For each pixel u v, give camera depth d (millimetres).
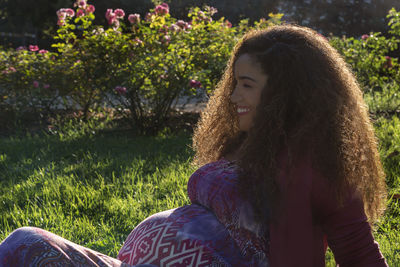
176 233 1600
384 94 7902
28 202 4020
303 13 12898
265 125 1509
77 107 8102
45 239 1439
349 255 1474
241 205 1532
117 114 7762
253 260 1530
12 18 17297
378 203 1697
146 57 6508
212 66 6961
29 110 7375
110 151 5762
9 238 1467
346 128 1509
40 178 4668
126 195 4227
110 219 3666
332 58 1576
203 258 1536
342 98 1530
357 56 7773
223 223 1570
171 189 4266
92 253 1518
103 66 6805
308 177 1423
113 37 6773
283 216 1434
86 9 6988
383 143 5352
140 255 1658
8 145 6070
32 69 7207
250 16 12680
